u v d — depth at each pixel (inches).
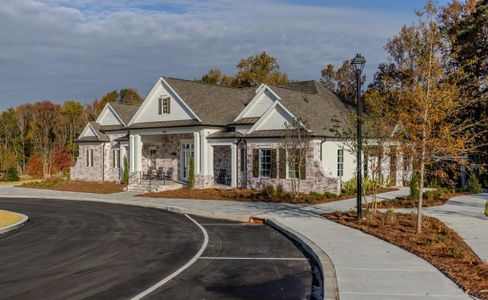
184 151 1393.9
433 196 937.5
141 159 1371.8
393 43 1546.5
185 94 1306.6
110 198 1117.7
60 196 1195.9
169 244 552.1
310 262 450.3
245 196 1029.2
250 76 2400.3
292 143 1024.9
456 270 377.1
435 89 508.7
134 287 368.2
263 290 359.6
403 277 361.4
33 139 2509.8
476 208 805.2
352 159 1237.7
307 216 732.7
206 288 365.1
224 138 1205.7
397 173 1216.2
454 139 522.3
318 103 1295.5
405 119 526.3
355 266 398.9
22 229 681.6
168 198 1079.6
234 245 541.0
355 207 829.8
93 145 1610.5
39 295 347.9
